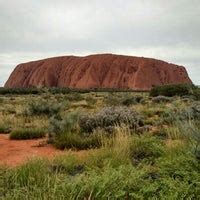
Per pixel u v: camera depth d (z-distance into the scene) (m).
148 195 5.33
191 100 35.97
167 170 6.45
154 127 15.42
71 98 49.16
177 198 5.07
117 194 5.21
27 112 20.80
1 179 6.15
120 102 33.78
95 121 13.63
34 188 5.23
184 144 8.51
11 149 11.45
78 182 5.42
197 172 6.12
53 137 12.91
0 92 80.75
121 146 9.02
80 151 10.92
